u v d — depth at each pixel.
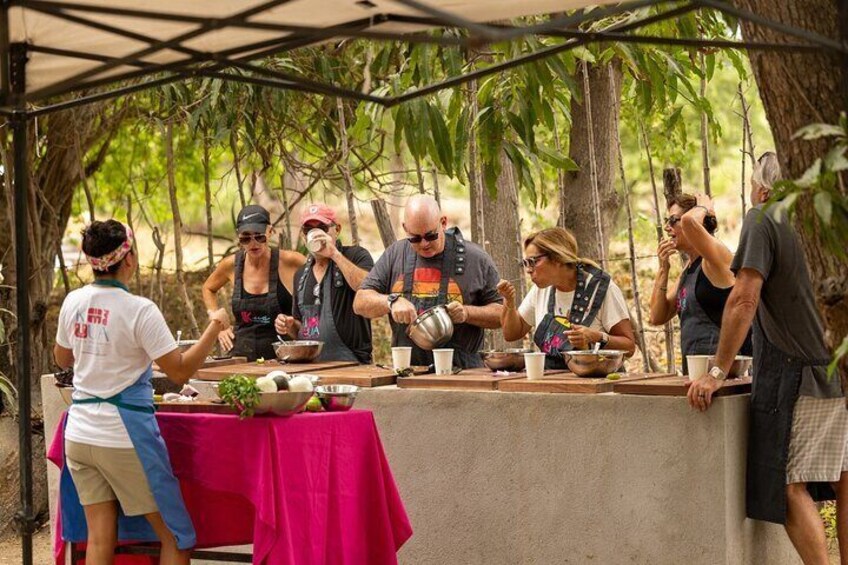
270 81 5.16
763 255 5.11
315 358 6.77
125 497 5.14
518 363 6.20
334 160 9.49
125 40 5.06
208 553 5.58
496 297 6.68
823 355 5.14
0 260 9.12
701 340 5.87
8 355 8.82
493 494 5.83
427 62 7.11
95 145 11.45
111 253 5.17
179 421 5.34
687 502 5.30
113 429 5.08
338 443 5.37
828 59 3.83
